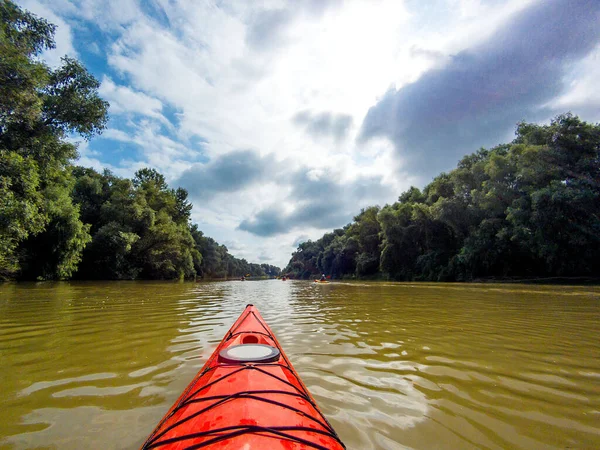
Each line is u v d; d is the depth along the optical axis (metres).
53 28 14.34
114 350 4.02
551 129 20.47
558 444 1.93
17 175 12.27
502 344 4.36
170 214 43.66
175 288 17.92
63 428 2.08
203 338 4.71
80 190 29.80
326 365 3.44
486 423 2.18
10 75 11.81
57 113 15.90
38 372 3.19
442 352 3.96
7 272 17.89
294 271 104.19
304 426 1.52
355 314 7.43
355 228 56.06
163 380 2.97
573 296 11.29
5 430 2.06
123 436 1.99
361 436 1.99
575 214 18.45
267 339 3.33
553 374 3.15
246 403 1.65
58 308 7.83
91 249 25.28
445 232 31.84
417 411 2.35
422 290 16.08
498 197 23.52
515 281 21.88
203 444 1.35
